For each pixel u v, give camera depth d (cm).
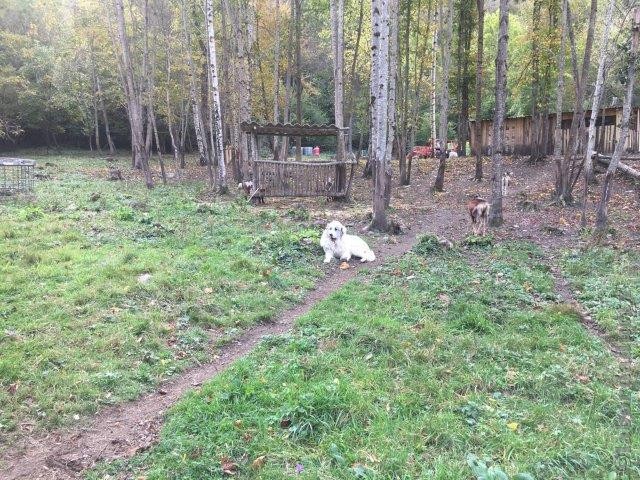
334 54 2009
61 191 1716
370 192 1983
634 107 2148
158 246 991
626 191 1669
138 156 2939
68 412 448
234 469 369
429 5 2131
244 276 818
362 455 377
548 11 2012
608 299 724
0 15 3619
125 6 2661
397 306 691
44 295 693
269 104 3053
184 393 485
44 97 3584
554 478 355
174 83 2917
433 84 2898
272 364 519
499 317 657
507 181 1827
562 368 520
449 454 381
